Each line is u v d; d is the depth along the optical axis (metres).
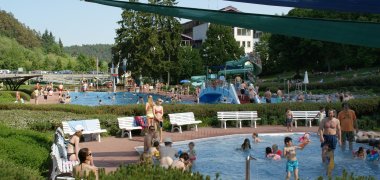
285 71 101.81
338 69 92.44
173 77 95.50
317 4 6.55
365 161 18.47
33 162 12.92
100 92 73.06
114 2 7.70
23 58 156.62
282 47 87.19
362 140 23.03
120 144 21.72
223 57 95.00
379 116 28.81
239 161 18.42
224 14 7.09
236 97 38.31
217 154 19.94
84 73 118.31
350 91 58.31
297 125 29.30
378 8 6.45
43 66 156.00
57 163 12.48
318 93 59.81
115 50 87.69
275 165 17.56
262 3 6.86
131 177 9.29
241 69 57.53
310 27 6.71
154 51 84.81
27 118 23.67
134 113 27.58
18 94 45.06
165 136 24.44
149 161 12.18
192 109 28.39
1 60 143.75
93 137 23.34
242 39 122.81
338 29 6.61
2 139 13.73
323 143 17.92
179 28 87.69
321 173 16.30
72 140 15.06
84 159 10.91
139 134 25.08
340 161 18.47
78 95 66.06
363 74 75.31
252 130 26.84
